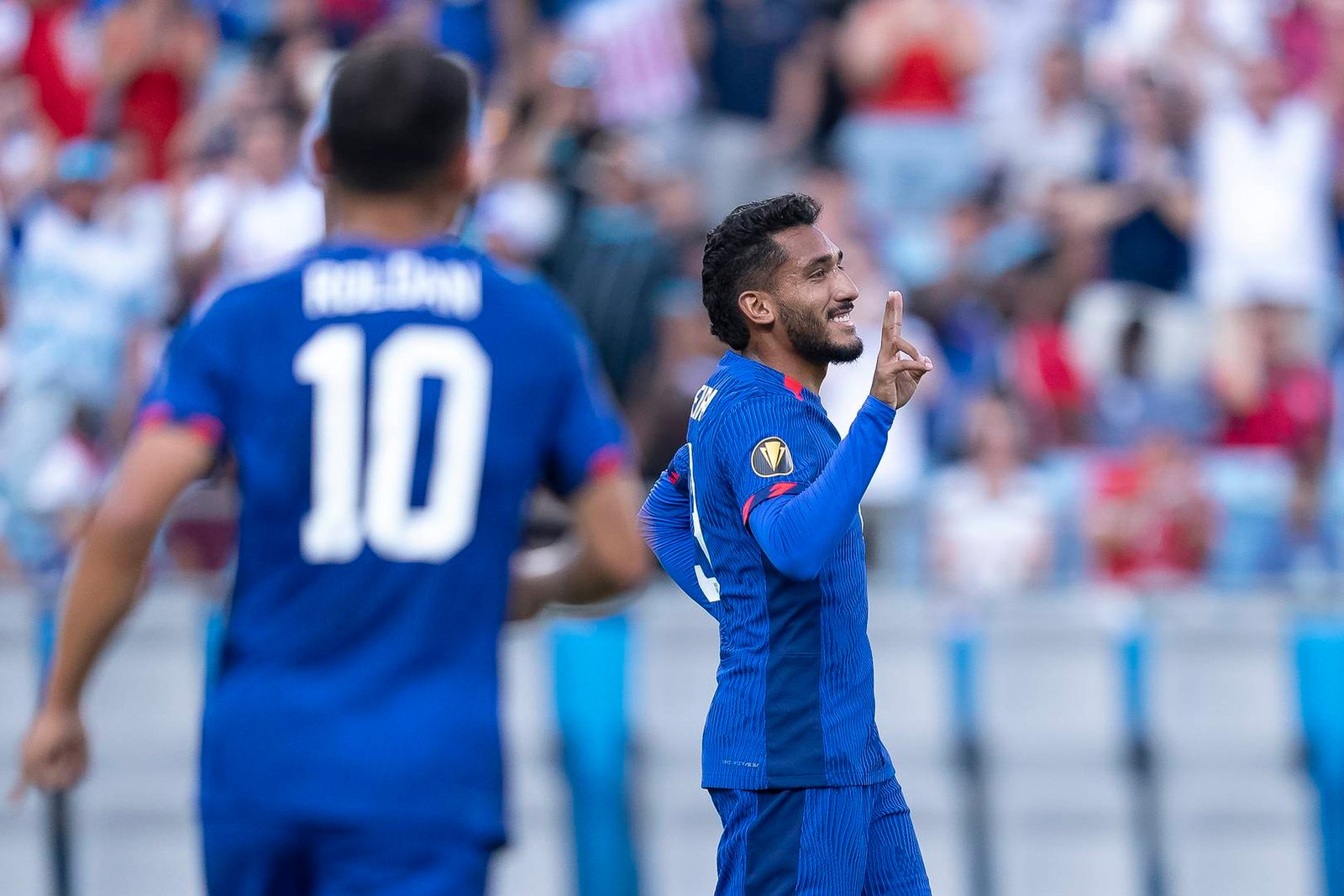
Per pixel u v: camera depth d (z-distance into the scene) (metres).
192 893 18.92
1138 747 20.03
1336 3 38.50
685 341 28.50
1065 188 33.16
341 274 8.84
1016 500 24.17
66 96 34.91
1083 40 38.12
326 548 8.59
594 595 9.37
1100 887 19.75
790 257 11.75
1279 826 20.05
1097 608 20.30
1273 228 33.03
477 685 8.70
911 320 30.94
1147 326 31.11
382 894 8.43
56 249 28.00
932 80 36.44
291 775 8.45
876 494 24.38
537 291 9.12
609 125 36.09
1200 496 24.67
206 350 8.69
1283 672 20.28
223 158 31.59
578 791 19.30
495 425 8.79
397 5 37.81
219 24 37.50
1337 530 24.78
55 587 20.36
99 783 18.92
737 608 11.66
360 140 9.03
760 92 37.16
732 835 11.57
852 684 11.62
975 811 19.70
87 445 27.44
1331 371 33.34
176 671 19.12
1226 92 35.22
